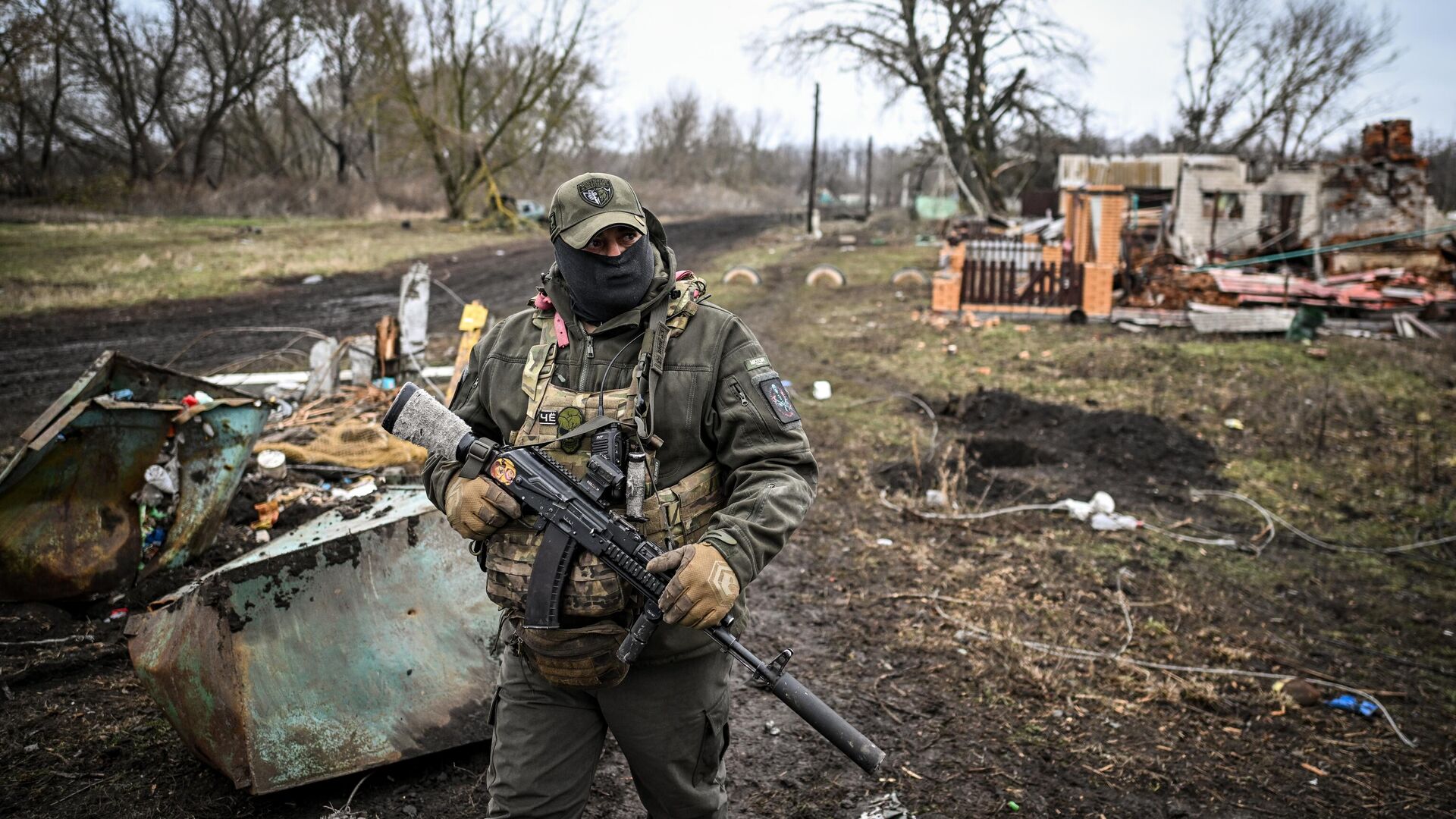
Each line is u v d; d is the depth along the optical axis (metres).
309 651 2.91
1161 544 5.88
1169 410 9.01
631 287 1.97
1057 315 13.74
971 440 7.77
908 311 14.93
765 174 82.50
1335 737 3.84
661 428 1.99
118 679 3.52
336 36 38.19
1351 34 35.31
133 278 16.05
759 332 13.18
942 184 41.53
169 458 4.14
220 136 39.88
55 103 32.56
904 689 3.93
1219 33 37.09
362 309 14.45
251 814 2.81
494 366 2.15
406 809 2.88
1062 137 33.81
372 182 38.94
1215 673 4.25
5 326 11.77
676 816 2.16
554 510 1.92
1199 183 16.91
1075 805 3.21
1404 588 5.49
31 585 3.86
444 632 3.08
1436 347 12.03
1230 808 3.28
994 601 4.84
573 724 2.03
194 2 35.41
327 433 5.49
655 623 1.85
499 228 31.09
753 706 3.73
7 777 2.91
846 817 3.04
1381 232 16.03
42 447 3.75
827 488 6.62
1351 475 7.45
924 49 31.23
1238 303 13.64
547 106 32.78
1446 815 3.32
